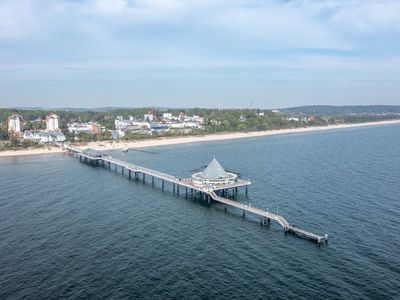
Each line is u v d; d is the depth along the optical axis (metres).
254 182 177.62
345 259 92.69
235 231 114.69
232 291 79.06
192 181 163.00
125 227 118.25
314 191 157.62
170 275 86.25
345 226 114.62
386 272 85.81
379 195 148.62
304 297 76.38
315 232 110.75
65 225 119.88
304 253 97.00
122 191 167.50
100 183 184.25
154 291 79.50
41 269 89.50
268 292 78.44
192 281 83.44
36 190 167.62
